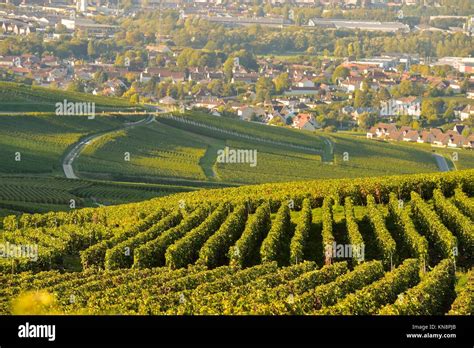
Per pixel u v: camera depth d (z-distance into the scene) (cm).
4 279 17325
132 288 15588
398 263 18062
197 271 17088
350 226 19612
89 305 14200
